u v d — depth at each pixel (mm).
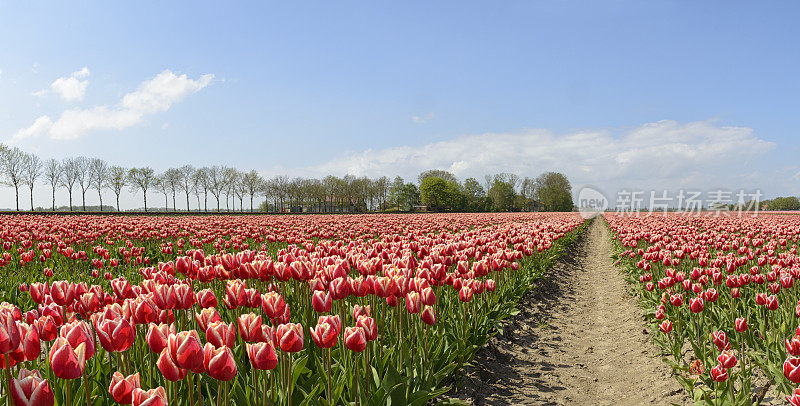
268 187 116500
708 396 5898
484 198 139500
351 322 6793
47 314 4363
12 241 16500
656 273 14281
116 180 95562
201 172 105188
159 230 22031
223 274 7094
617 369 8562
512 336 10047
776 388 6203
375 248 10727
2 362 3070
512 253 11617
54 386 4199
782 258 10586
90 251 16547
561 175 141875
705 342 8172
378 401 4805
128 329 3439
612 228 33250
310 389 5008
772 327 7770
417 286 6035
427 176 144250
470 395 6812
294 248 9250
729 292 9789
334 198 126812
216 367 3162
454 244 12156
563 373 8375
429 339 6781
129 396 3045
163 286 4750
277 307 4645
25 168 79312
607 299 14828
